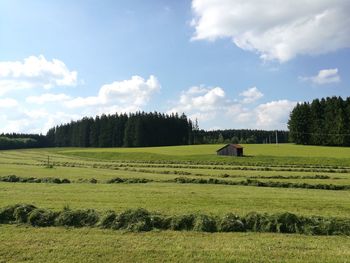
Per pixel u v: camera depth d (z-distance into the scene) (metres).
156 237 16.50
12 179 43.09
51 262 13.30
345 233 17.52
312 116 147.62
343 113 138.75
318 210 24.27
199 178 45.66
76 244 15.32
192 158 94.75
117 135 199.50
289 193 33.09
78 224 18.70
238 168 66.94
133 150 128.25
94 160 101.06
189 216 18.73
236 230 17.92
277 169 64.94
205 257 13.80
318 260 13.51
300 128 148.00
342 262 13.33
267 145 137.88
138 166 73.38
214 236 16.81
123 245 15.23
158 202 26.56
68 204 25.41
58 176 49.03
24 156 126.75
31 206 20.50
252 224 18.47
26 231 17.39
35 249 14.64
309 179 47.78
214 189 35.56
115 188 35.34
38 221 18.80
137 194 30.92
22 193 31.17
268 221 18.36
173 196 29.81
